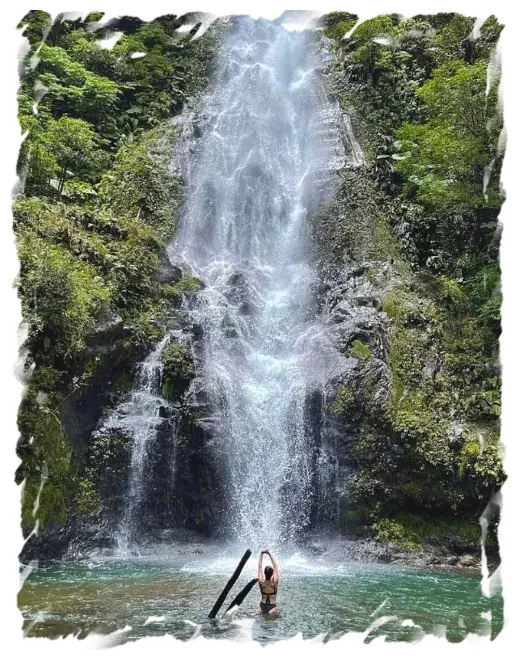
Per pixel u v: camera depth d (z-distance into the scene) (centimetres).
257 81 2362
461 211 1805
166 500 1370
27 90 1920
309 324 1700
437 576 1195
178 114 2333
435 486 1385
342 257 1820
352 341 1520
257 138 2220
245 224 2045
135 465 1341
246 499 1405
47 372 1222
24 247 1275
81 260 1431
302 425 1456
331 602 944
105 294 1388
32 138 1612
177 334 1517
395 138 2102
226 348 1584
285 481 1427
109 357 1369
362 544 1376
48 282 1251
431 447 1391
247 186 2105
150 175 1964
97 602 888
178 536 1354
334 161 2034
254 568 1173
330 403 1448
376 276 1727
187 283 1650
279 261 1938
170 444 1390
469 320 1627
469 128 1714
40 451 1181
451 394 1485
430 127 1903
